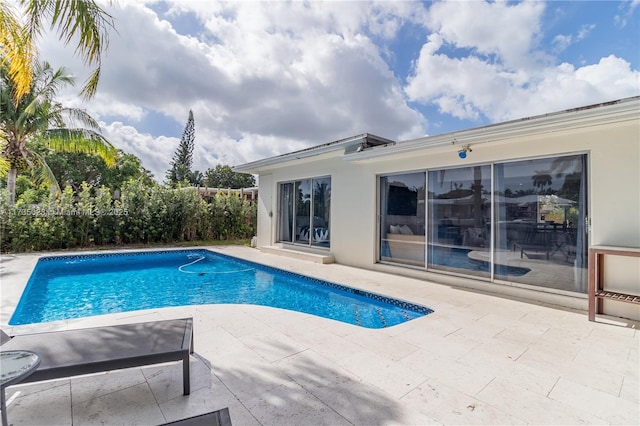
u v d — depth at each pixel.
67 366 2.13
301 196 10.54
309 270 7.90
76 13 4.64
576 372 2.93
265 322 4.16
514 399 2.49
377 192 8.05
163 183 14.58
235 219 14.92
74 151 12.95
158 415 2.24
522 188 5.61
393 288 6.11
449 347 3.45
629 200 4.46
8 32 4.75
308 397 2.48
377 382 2.71
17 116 12.00
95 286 7.47
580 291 4.95
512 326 4.10
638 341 3.64
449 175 6.65
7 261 8.45
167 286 7.55
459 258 6.48
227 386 2.62
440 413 2.30
